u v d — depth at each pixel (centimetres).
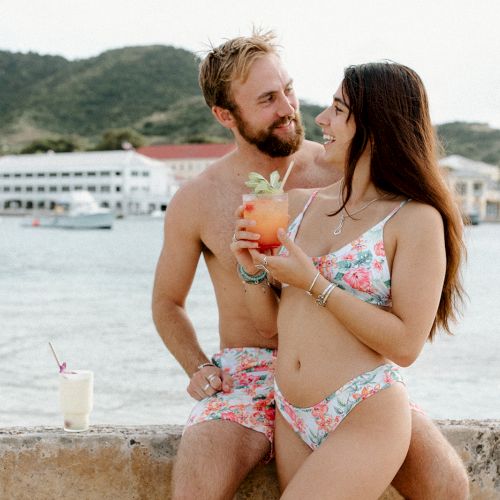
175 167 14850
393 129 242
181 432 295
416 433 245
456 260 250
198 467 249
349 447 226
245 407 272
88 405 298
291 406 250
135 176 12481
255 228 252
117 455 290
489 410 735
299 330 250
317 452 229
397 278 235
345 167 255
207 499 246
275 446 262
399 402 232
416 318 231
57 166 12850
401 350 231
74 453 289
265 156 315
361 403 232
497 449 298
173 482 251
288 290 261
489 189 13500
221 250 306
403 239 237
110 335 1241
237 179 317
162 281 321
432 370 912
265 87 302
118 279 2453
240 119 310
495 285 2131
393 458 228
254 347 299
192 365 302
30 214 12519
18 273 2645
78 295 1934
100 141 19938
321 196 273
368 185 252
